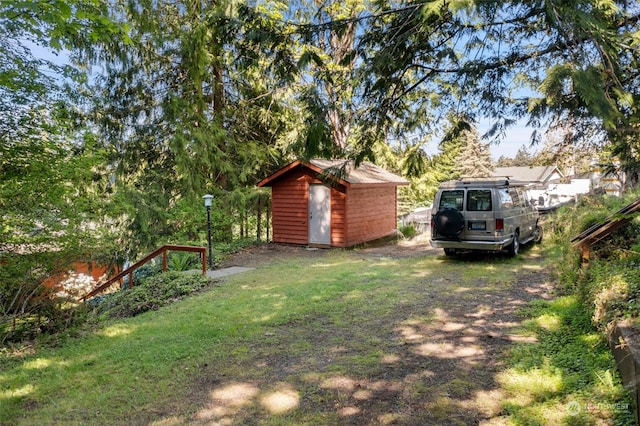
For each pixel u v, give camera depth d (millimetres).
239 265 11758
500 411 3381
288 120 17516
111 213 7844
